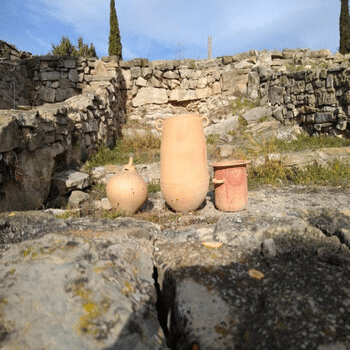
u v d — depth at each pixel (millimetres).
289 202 4668
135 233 2510
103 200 4789
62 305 1364
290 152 7309
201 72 10984
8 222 2768
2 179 3461
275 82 9680
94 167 6242
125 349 1233
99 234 2406
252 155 7273
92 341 1234
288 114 9141
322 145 7527
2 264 1623
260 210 4250
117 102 9797
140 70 10672
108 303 1410
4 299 1361
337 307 1490
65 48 12477
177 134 3846
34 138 4227
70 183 4828
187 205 4043
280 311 1478
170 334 1637
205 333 1435
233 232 2381
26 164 4062
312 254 2146
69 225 2816
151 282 1807
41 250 1711
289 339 1304
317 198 4855
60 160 5422
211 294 1656
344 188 5418
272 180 5992
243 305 1607
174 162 3883
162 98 10883
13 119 3779
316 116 8227
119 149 8156
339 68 7535
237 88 10844
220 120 10008
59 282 1474
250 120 9594
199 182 3938
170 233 3002
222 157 7543
